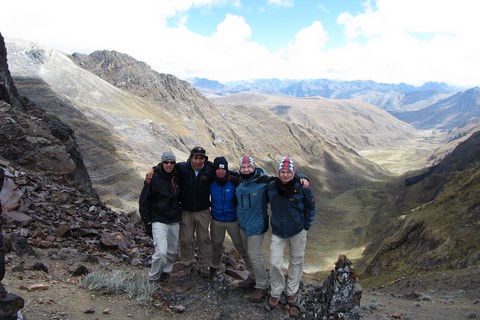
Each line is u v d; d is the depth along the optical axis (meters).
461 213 38.97
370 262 48.31
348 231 115.31
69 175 18.41
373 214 132.50
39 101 120.50
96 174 87.50
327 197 189.50
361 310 12.91
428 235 39.97
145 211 8.02
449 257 32.44
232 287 8.52
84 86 153.50
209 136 198.12
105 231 11.70
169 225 8.20
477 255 28.94
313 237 108.25
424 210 51.00
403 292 24.03
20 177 13.65
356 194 174.50
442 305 16.47
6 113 18.41
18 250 8.28
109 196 77.19
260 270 7.95
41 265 7.83
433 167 162.12
